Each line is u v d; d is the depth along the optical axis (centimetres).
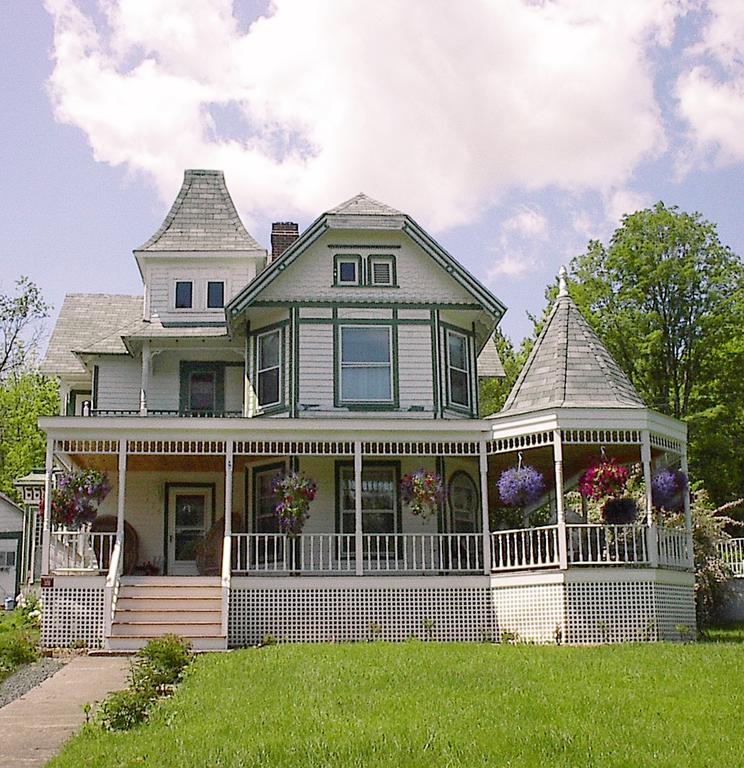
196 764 967
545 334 2288
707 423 3816
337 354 2452
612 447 2253
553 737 1055
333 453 2167
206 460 2403
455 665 1481
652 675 1384
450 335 2541
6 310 4950
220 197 2853
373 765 967
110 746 1043
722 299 3903
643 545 2042
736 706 1197
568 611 1994
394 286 2502
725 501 3869
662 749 1027
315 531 2356
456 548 2398
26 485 3256
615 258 3994
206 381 2680
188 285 2700
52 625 2003
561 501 2047
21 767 996
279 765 966
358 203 2542
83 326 2977
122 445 2111
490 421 2148
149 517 2523
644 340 3869
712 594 2622
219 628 1995
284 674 1427
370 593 2089
